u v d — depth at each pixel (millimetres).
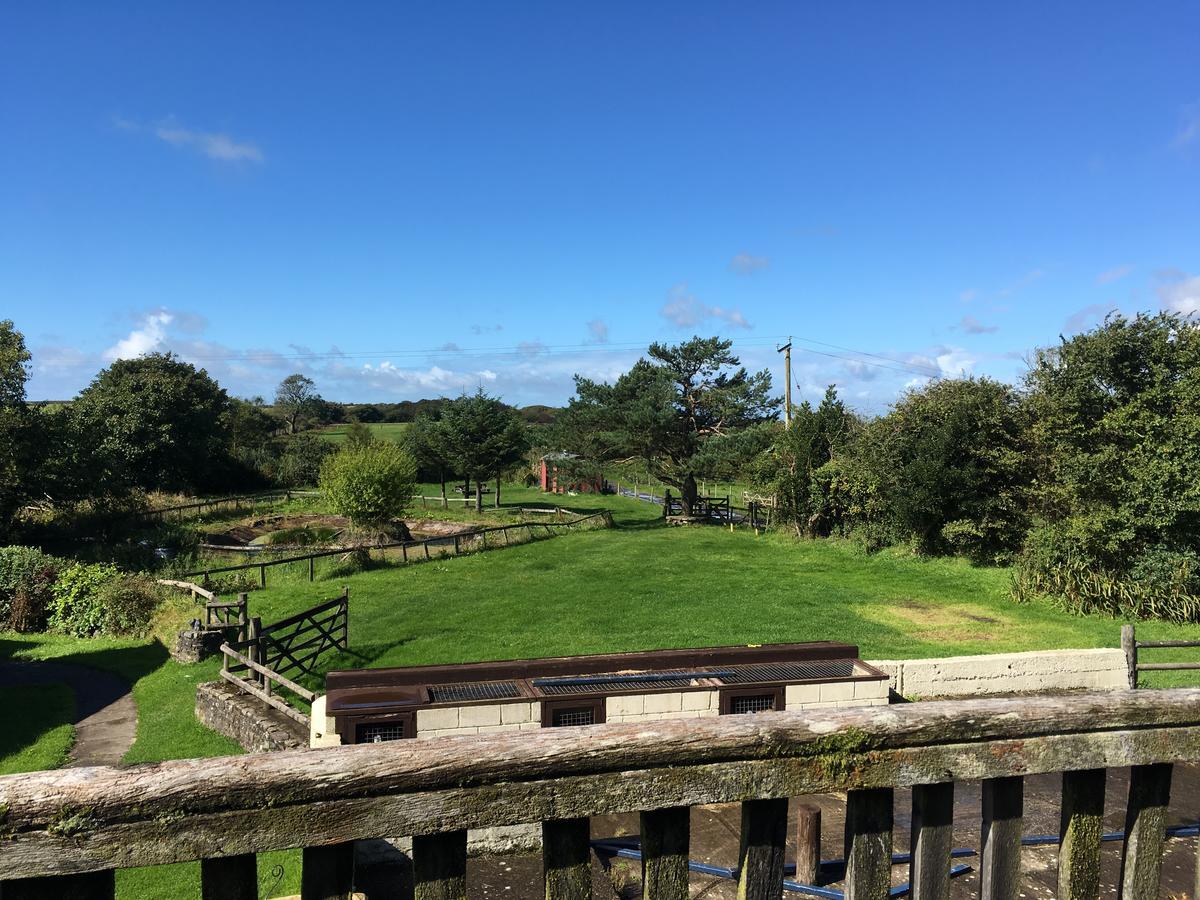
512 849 5570
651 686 7820
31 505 28719
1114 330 16469
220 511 35719
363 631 15570
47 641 17766
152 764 1467
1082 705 1929
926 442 21000
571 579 20609
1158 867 2070
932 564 20969
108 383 47031
